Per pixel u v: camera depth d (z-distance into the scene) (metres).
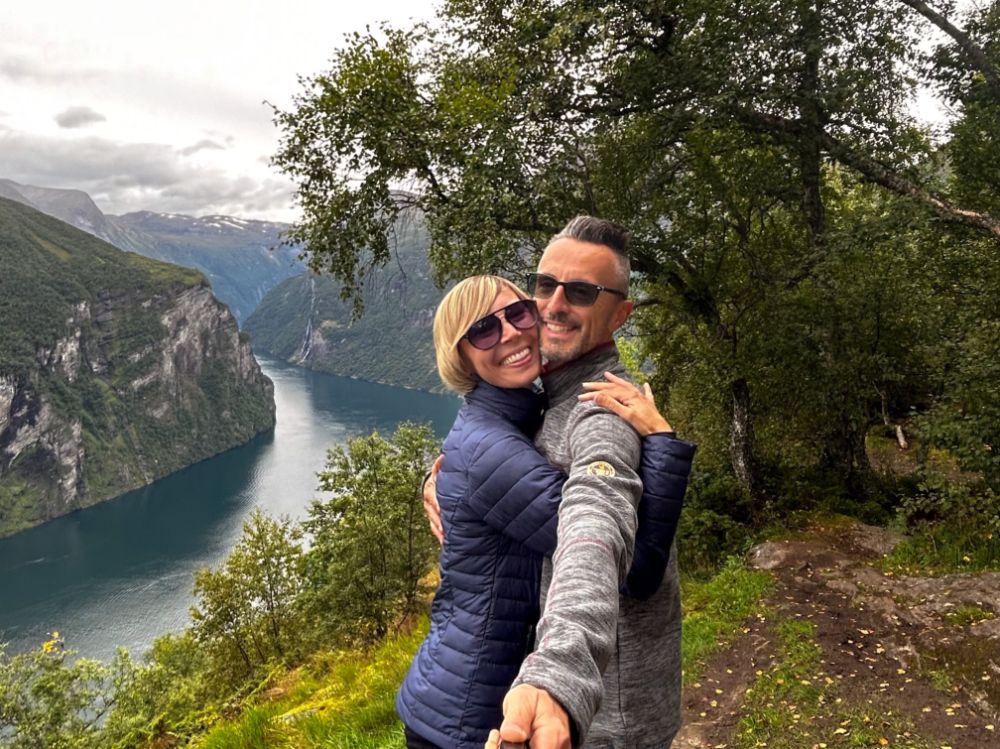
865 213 11.44
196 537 144.75
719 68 10.40
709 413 14.60
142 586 117.00
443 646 1.62
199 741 6.25
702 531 12.58
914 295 12.05
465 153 10.86
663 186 11.94
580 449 1.33
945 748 5.04
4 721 29.64
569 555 1.03
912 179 11.61
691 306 13.23
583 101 11.58
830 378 12.46
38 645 94.06
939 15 10.40
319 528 32.44
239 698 10.91
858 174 12.26
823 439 14.56
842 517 11.71
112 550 140.88
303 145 11.88
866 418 13.78
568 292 1.56
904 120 11.43
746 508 13.22
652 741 1.44
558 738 0.71
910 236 10.91
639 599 1.36
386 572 30.05
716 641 7.60
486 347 1.60
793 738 5.46
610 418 1.39
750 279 13.55
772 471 14.48
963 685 5.76
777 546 10.49
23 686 30.16
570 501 1.19
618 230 1.61
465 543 1.57
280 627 36.91
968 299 11.16
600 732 1.43
